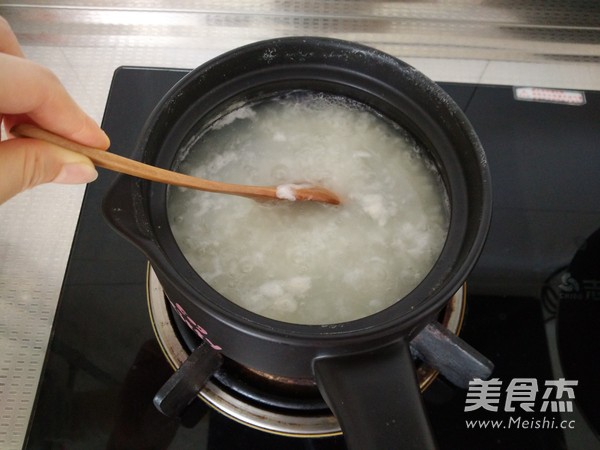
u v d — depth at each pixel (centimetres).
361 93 30
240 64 29
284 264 28
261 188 28
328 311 27
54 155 24
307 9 44
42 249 35
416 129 30
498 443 29
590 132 39
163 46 42
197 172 30
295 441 29
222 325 22
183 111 28
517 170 37
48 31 42
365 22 43
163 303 32
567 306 33
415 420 22
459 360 29
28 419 30
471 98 40
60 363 31
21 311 33
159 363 31
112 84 39
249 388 30
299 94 31
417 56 42
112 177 36
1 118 27
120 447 29
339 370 22
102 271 33
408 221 29
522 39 43
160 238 25
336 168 31
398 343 23
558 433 30
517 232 35
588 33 44
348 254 28
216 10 43
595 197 36
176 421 30
